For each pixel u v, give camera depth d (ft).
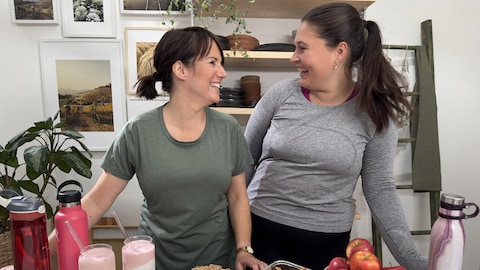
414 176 7.66
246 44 6.51
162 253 3.90
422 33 7.77
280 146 3.92
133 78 7.65
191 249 3.90
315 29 3.55
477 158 8.30
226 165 3.76
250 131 4.41
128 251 2.85
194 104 3.60
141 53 7.59
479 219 8.41
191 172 3.58
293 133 3.87
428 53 7.65
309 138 3.78
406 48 7.59
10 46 7.43
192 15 6.55
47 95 7.59
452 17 7.86
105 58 7.57
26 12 7.33
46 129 6.48
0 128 7.59
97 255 2.67
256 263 3.32
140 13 7.45
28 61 7.50
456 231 2.41
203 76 3.46
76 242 2.73
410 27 7.82
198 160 3.63
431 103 7.53
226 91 6.67
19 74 7.52
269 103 4.22
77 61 7.55
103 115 7.74
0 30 7.37
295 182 3.90
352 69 3.80
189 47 3.41
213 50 3.50
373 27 3.66
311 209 3.93
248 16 7.46
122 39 7.59
